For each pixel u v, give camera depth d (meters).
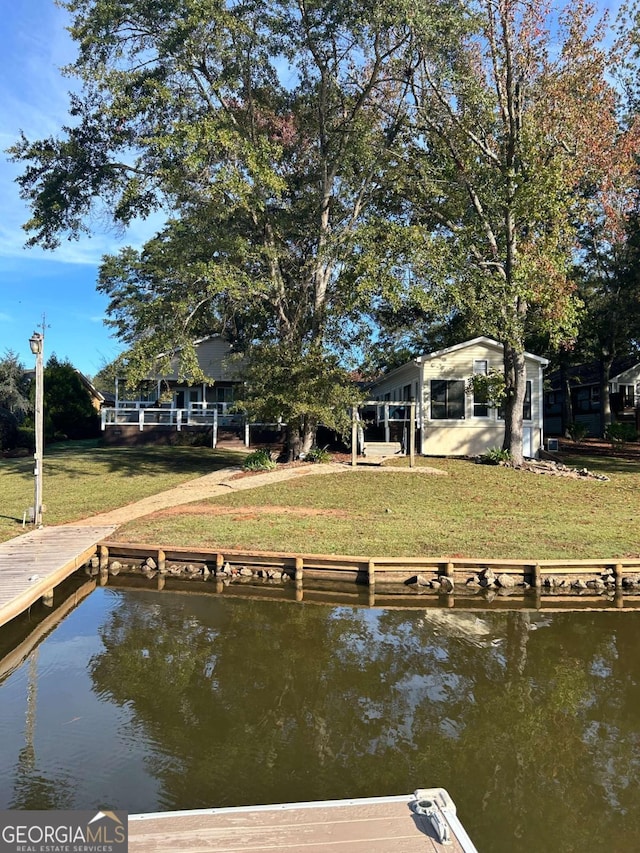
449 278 16.44
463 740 4.91
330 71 18.28
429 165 18.50
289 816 3.43
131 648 6.87
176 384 29.77
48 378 30.27
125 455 22.17
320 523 12.05
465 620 8.09
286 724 5.14
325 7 16.16
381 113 19.34
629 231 22.34
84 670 6.23
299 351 17.83
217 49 15.48
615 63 17.83
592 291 26.28
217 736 4.89
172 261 15.95
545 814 3.97
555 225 16.55
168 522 12.11
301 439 19.61
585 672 6.35
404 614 8.32
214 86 15.95
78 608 8.39
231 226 17.80
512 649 7.02
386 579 9.48
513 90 17.64
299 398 16.72
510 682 6.07
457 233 17.38
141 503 14.26
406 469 17.45
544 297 16.38
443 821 3.29
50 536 10.91
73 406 30.36
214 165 15.59
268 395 16.98
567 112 16.69
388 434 21.31
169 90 15.41
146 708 5.36
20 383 29.66
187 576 9.93
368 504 13.84
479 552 10.04
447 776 4.38
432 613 8.38
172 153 15.00
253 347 18.95
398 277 15.85
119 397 30.33
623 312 24.58
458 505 13.84
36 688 5.77
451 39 15.88
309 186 20.00
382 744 4.83
